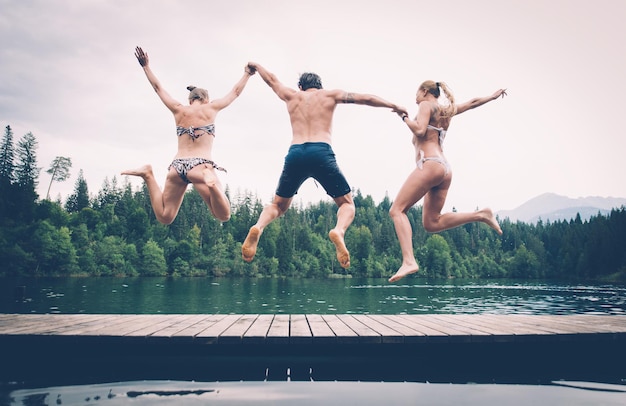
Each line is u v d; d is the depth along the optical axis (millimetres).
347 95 5715
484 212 6105
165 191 6254
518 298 40062
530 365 6281
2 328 6617
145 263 72312
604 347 6398
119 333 6129
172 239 80688
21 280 52375
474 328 6789
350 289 52094
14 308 24094
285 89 5957
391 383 5020
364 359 6172
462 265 102500
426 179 5914
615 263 84250
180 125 6305
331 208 135625
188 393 4434
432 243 98812
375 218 118062
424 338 6078
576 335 6297
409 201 5984
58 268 62000
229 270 78375
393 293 46000
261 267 81312
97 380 5062
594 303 34188
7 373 5496
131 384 4855
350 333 6227
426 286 63594
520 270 102875
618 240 83500
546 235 119625
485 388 4809
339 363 5992
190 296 35781
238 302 31109
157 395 4344
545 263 104438
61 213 69562
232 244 83250
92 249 68438
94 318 7906
